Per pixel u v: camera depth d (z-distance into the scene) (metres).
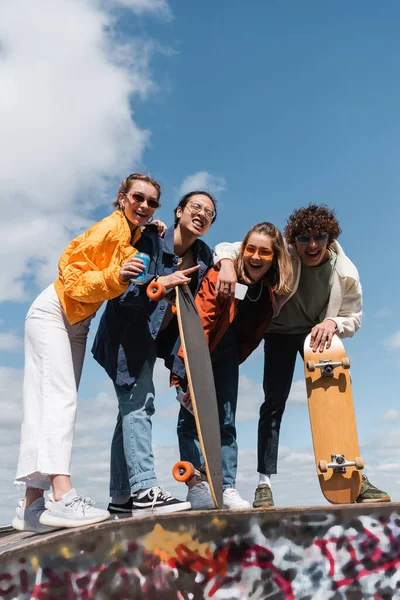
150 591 2.79
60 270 3.27
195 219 3.77
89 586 2.65
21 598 2.47
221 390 3.97
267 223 3.97
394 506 3.15
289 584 3.02
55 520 2.92
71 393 3.18
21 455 3.10
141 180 3.51
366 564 3.09
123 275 3.09
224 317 3.86
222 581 2.94
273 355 4.43
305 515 3.10
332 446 3.90
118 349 3.39
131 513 3.58
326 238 4.05
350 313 4.31
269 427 4.26
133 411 3.35
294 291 4.16
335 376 4.02
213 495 3.16
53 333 3.22
